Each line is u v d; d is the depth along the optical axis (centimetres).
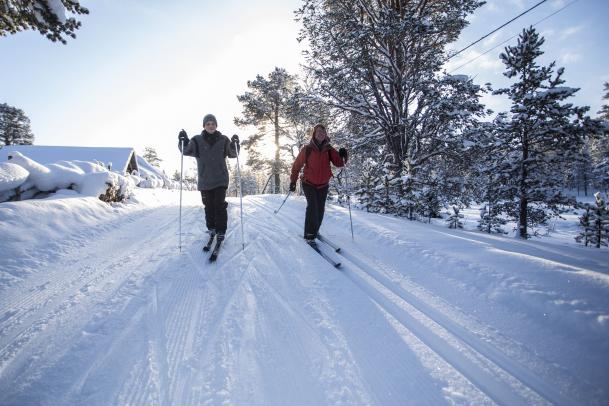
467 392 152
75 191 626
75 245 404
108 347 191
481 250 337
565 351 174
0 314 233
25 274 305
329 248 400
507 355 179
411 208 766
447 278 284
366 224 517
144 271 320
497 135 765
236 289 274
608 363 159
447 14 1008
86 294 266
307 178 429
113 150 2283
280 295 262
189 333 206
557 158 701
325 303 247
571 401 143
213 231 431
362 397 150
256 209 789
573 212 694
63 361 178
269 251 388
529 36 704
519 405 142
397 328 210
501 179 750
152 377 165
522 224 742
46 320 223
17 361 177
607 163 2656
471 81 968
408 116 1096
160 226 554
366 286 280
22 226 401
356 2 1069
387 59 1077
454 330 207
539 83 703
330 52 1063
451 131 1039
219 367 172
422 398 149
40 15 553
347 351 186
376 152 1244
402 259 348
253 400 149
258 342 196
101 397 150
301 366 174
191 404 146
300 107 1189
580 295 216
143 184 1652
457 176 1062
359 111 1174
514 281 251
